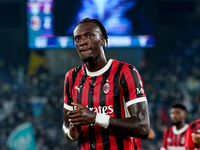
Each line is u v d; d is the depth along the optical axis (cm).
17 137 1497
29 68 3747
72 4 3422
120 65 398
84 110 362
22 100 3341
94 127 393
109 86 388
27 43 3428
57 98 3388
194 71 4006
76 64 3788
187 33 4459
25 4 3403
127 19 3431
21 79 3816
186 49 4347
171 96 3488
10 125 3042
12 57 4231
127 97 382
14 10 4306
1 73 3919
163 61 4194
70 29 3434
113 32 3428
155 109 3275
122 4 3431
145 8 3431
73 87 414
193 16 4459
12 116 3138
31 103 3306
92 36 381
